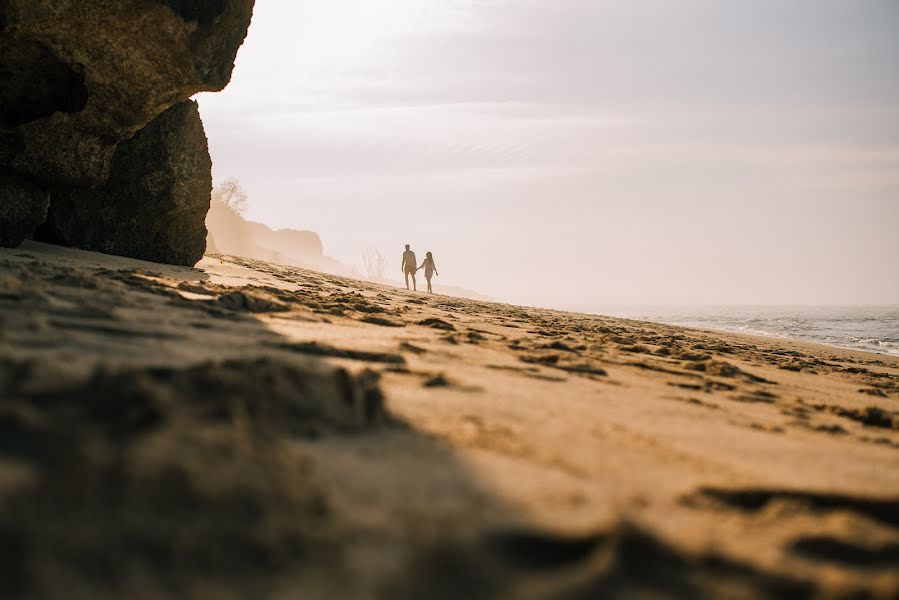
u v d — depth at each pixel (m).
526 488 1.79
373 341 4.44
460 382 3.34
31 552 1.01
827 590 1.46
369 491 1.63
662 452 2.41
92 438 1.30
